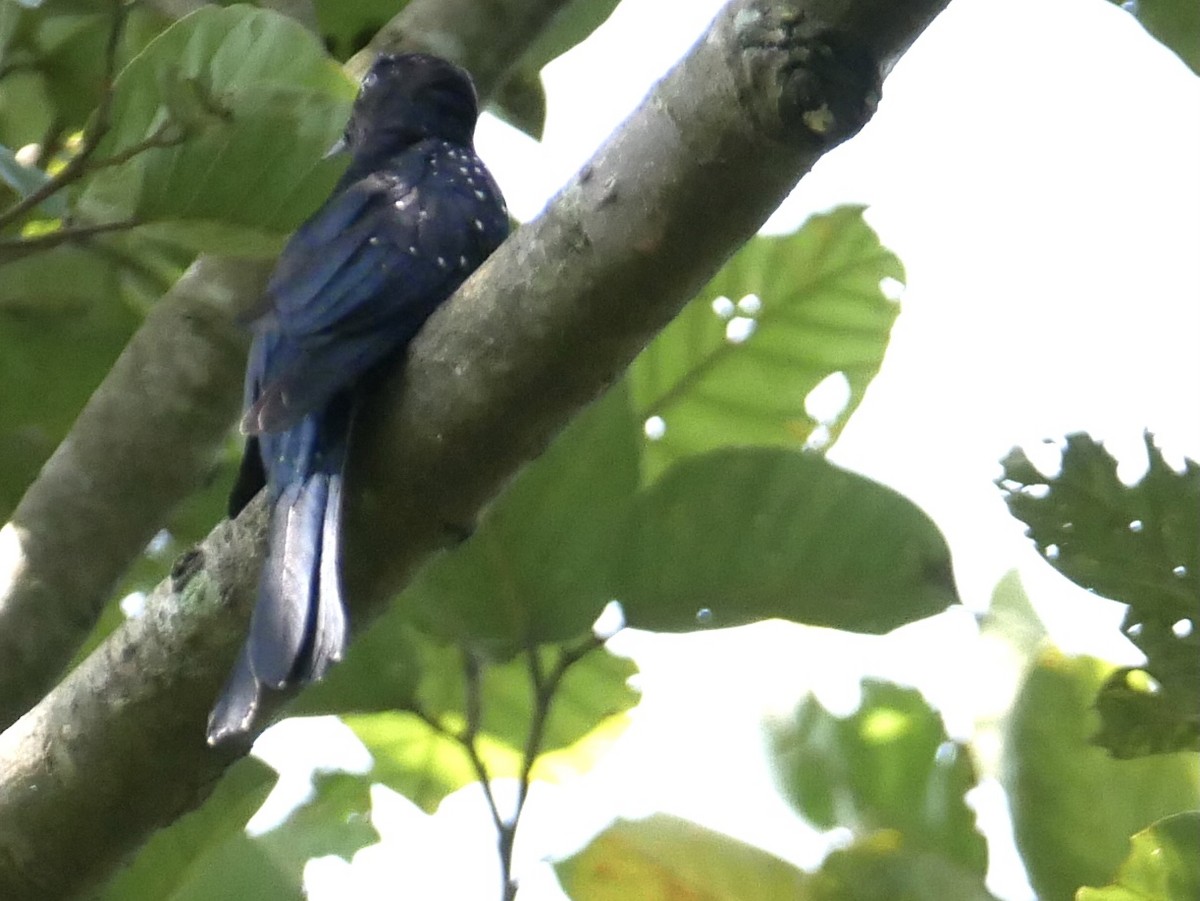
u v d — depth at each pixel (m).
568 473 6.33
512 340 5.16
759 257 8.53
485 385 5.25
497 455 5.39
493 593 6.33
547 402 5.24
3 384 8.34
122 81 6.19
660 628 6.47
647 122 4.84
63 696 5.75
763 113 4.55
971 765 6.62
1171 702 5.02
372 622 5.92
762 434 8.55
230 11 6.24
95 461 6.96
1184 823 5.21
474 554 6.29
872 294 8.54
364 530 5.61
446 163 7.30
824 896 5.89
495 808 6.14
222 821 6.79
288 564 5.49
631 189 4.86
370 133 8.16
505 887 5.95
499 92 9.09
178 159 6.14
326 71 6.31
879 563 6.43
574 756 8.11
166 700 5.60
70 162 5.87
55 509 6.88
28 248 6.10
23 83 8.52
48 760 5.71
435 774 8.16
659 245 4.87
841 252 8.56
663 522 6.37
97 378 8.38
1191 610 4.91
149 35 8.38
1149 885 5.23
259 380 6.36
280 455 5.85
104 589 6.88
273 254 6.52
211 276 7.23
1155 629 4.96
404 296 6.31
